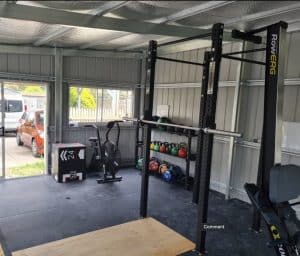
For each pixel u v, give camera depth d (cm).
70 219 436
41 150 783
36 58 626
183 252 351
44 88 662
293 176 259
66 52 654
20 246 354
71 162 619
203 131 333
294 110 464
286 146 468
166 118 664
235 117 536
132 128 791
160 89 736
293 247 256
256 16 390
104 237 373
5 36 522
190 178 629
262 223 447
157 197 547
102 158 637
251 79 525
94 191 566
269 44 308
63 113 682
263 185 299
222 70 576
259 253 361
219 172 593
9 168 713
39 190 558
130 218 449
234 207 512
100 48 686
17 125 916
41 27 446
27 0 326
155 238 376
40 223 418
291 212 277
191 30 445
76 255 328
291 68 466
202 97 502
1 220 423
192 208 497
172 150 640
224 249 368
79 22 367
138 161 744
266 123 308
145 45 647
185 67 660
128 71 760
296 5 342
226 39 485
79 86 693
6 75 591
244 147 539
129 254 336
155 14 389
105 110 753
